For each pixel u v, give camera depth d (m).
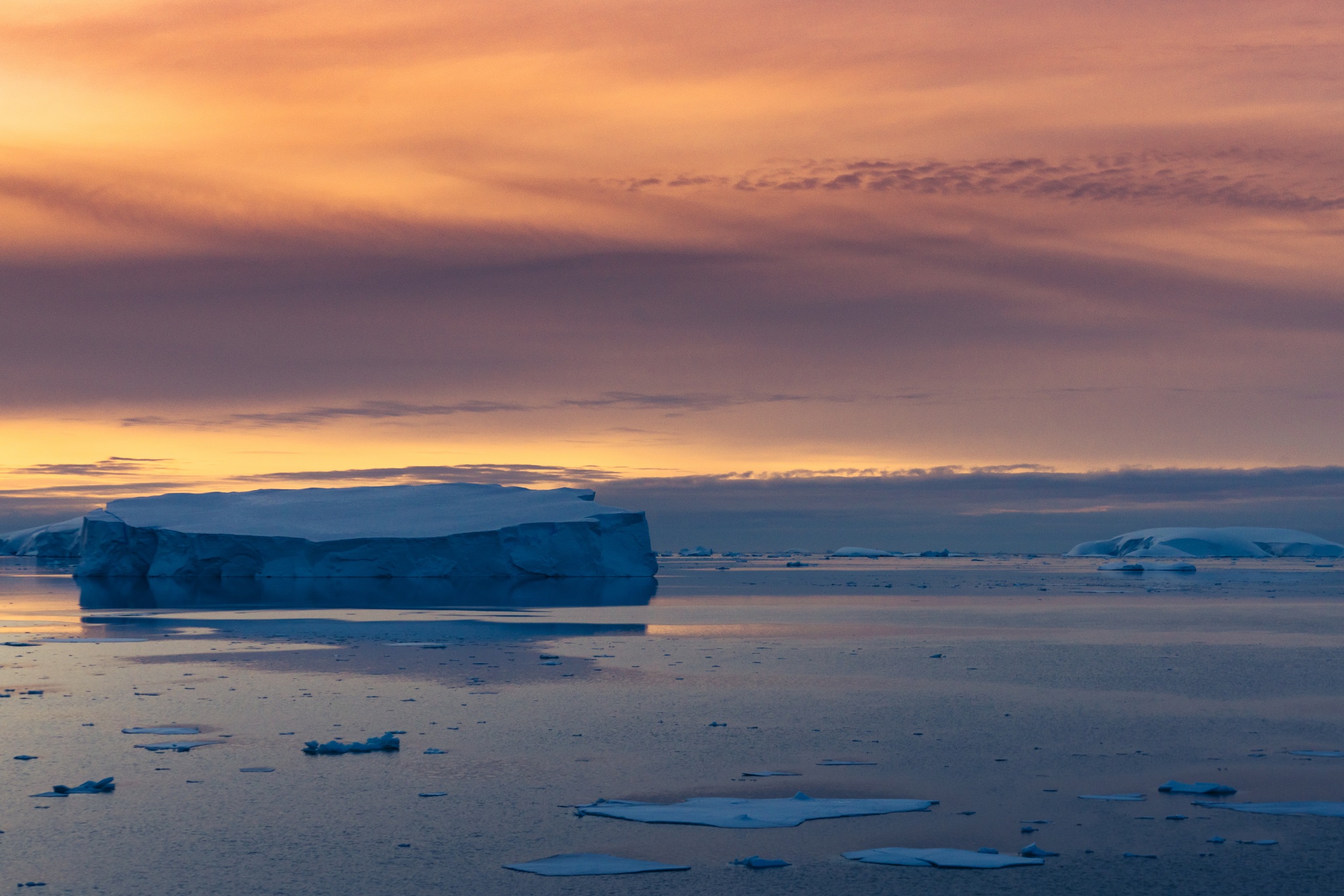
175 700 27.16
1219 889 13.73
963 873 14.32
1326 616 59.75
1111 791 18.39
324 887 13.69
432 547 87.56
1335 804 17.48
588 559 93.00
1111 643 42.84
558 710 25.97
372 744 21.39
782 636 45.16
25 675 31.67
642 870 14.38
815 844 15.54
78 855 14.87
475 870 14.34
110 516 94.81
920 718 25.03
